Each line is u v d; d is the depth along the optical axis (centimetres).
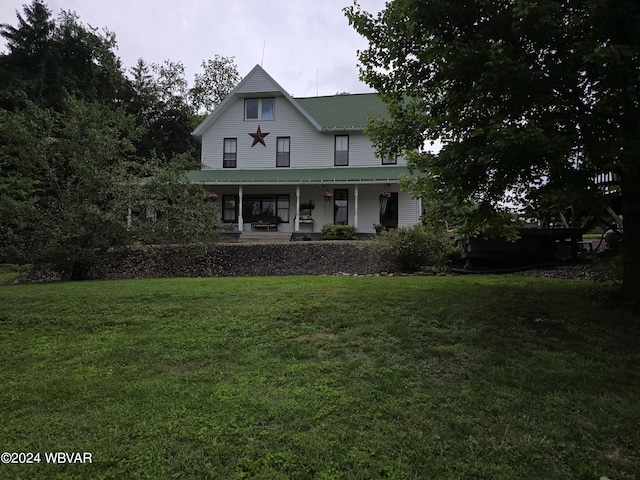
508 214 576
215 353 426
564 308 528
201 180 1934
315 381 358
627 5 374
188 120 3219
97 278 1180
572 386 344
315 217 2045
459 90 494
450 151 461
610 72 401
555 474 245
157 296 656
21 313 582
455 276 947
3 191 1491
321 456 256
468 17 462
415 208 1975
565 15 422
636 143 406
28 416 311
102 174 1083
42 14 2462
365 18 555
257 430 285
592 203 435
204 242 1262
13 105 2041
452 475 241
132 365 404
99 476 240
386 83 579
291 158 2095
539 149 398
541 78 431
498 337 447
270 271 1252
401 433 280
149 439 275
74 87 2403
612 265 520
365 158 2048
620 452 268
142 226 1147
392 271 1133
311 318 520
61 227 1063
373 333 464
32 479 238
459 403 319
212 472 242
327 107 2220
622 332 452
